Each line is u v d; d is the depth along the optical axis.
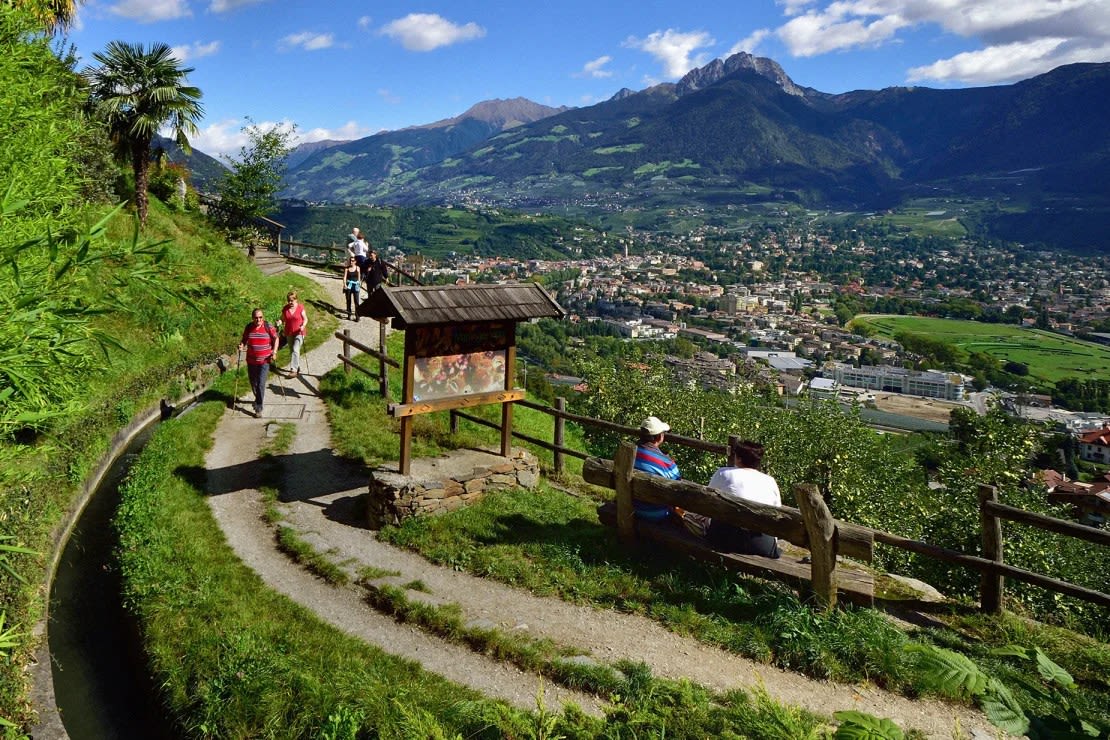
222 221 30.89
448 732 4.51
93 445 10.29
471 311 8.94
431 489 8.73
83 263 4.34
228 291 16.70
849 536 5.86
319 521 8.91
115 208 4.48
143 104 20.50
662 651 5.72
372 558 7.79
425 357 8.99
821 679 5.29
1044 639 5.88
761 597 6.36
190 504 9.27
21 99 6.86
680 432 21.58
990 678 2.89
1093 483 34.59
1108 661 5.44
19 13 7.43
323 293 25.83
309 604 6.80
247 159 30.52
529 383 27.31
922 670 3.00
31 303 4.20
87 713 5.59
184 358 15.07
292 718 5.03
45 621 6.72
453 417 12.62
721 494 6.48
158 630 6.32
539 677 5.46
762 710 4.41
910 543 6.41
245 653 5.71
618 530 7.60
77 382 5.94
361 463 11.00
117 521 8.73
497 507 9.02
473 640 6.01
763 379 38.00
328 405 14.23
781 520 6.09
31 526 7.30
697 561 7.20
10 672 5.69
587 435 19.33
